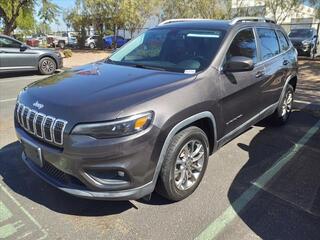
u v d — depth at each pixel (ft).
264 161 14.55
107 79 11.25
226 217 10.52
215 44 12.91
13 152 15.01
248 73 13.73
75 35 101.60
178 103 10.16
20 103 11.12
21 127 11.14
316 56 57.00
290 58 18.57
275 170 13.71
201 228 9.99
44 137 9.75
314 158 14.92
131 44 15.21
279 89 17.48
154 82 10.80
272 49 16.80
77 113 9.20
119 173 9.37
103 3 88.28
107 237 9.56
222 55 12.53
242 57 12.24
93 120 8.99
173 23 15.49
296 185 12.55
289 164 14.28
